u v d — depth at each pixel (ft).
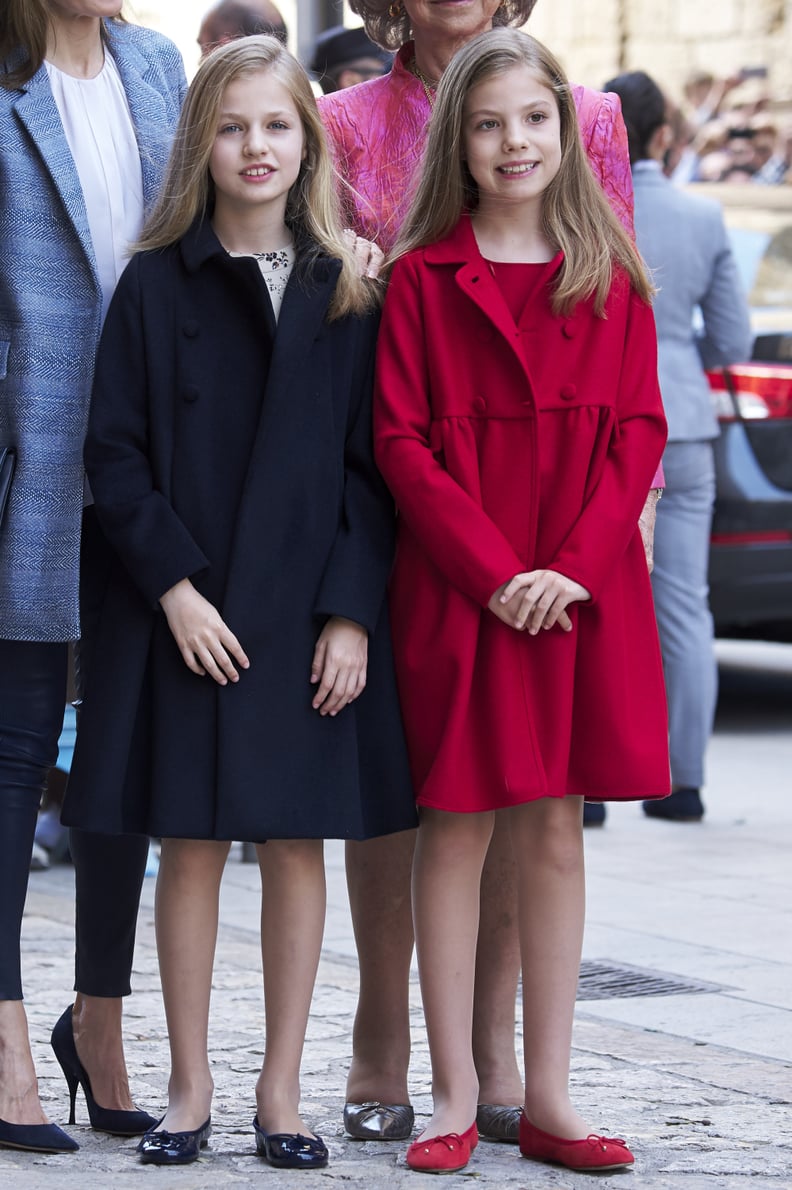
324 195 16.57
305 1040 19.84
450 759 15.88
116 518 15.97
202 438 16.19
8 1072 16.15
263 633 15.89
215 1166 15.66
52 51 17.12
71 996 21.34
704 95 88.02
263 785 15.70
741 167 86.58
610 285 16.39
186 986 16.15
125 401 16.28
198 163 16.28
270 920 16.28
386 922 17.17
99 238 17.02
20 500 16.51
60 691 16.99
